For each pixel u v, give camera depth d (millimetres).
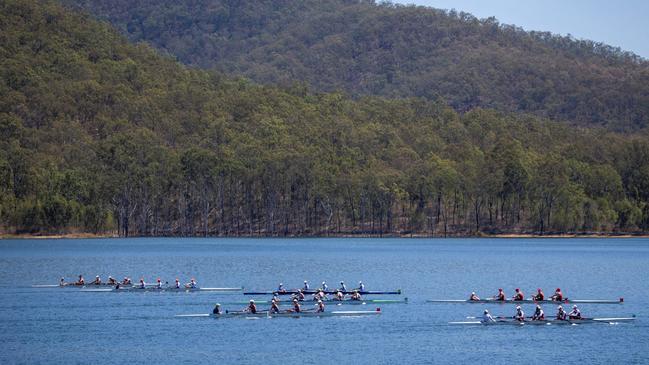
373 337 145875
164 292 199875
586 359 131875
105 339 144125
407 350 136625
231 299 188125
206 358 131375
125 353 134375
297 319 162125
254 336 146250
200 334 148000
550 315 169500
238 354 133750
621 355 134250
